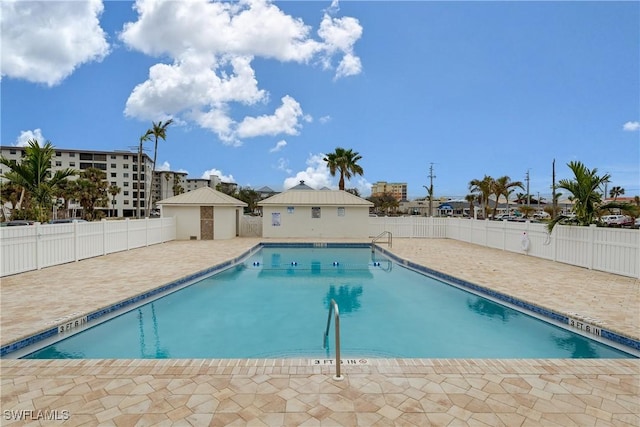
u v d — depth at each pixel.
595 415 3.03
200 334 6.31
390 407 3.12
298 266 12.87
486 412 3.06
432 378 3.67
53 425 2.84
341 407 3.12
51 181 13.76
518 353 5.46
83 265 10.64
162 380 3.59
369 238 20.66
